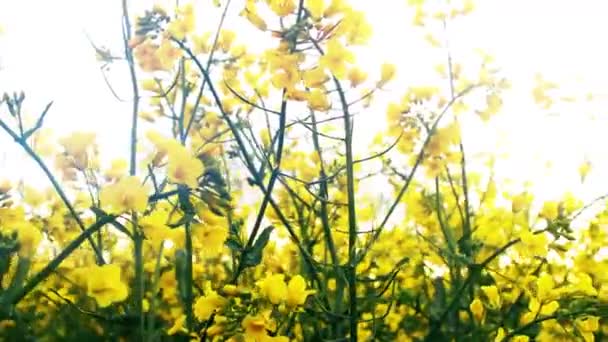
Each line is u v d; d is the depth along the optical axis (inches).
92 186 19.5
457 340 24.1
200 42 24.7
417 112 24.1
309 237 26.2
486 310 25.0
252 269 26.2
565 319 22.7
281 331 20.7
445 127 23.7
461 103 26.5
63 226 25.9
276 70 20.2
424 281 29.4
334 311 22.3
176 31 20.8
